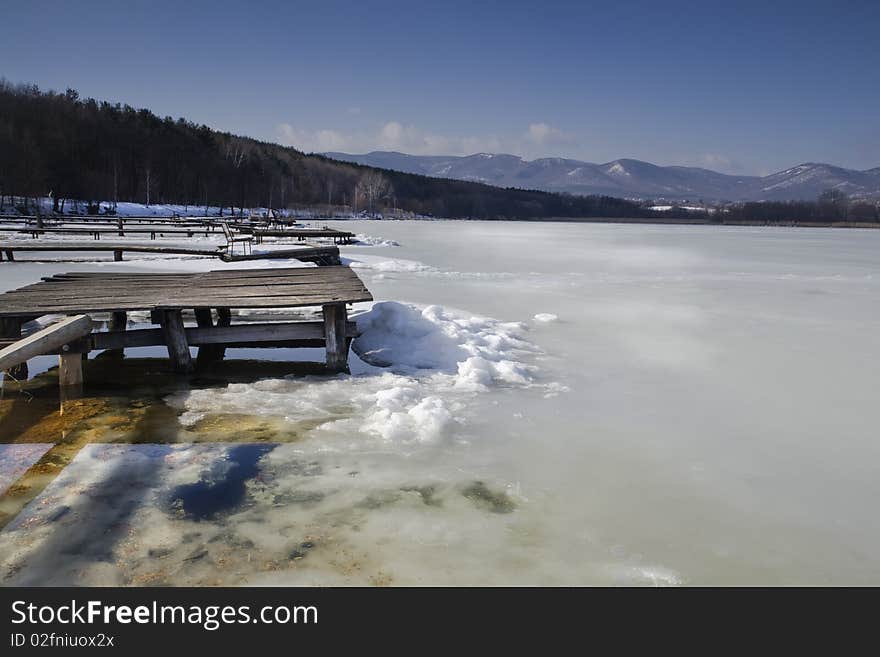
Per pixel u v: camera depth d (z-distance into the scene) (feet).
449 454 12.97
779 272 60.75
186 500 10.52
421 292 39.63
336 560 8.93
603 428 14.98
